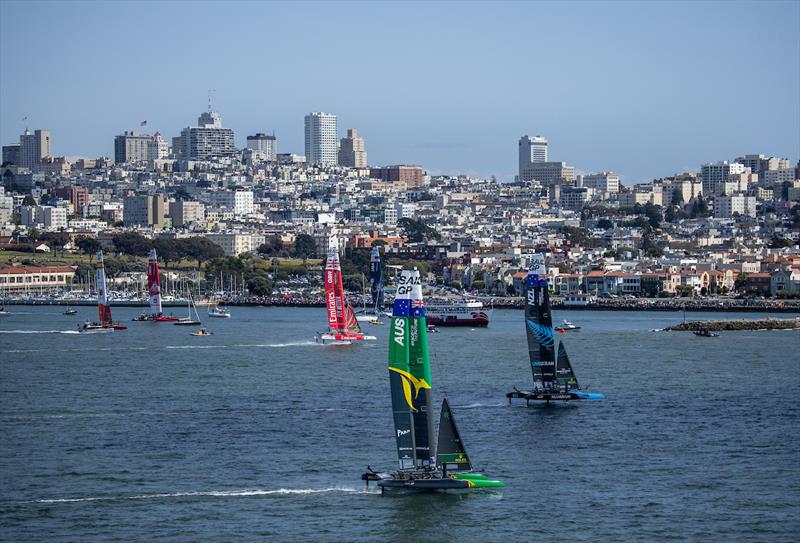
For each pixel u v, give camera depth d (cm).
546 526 17550
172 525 17675
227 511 18288
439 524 17612
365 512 18150
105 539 17138
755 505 18575
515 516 17962
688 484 19712
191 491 19338
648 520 17850
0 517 18088
